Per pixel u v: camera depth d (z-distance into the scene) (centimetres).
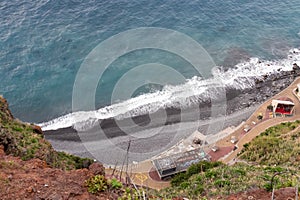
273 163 2855
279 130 3909
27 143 2127
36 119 4238
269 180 1877
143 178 3228
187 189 2153
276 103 4272
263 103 4466
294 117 4244
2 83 4622
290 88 4753
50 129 4062
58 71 4803
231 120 4150
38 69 4816
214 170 2433
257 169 2362
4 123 2328
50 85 4631
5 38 5181
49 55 5009
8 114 2562
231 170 2331
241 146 3741
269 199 1605
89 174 1562
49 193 1413
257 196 1656
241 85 4772
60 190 1438
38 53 5025
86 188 1473
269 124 4119
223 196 1784
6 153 1859
